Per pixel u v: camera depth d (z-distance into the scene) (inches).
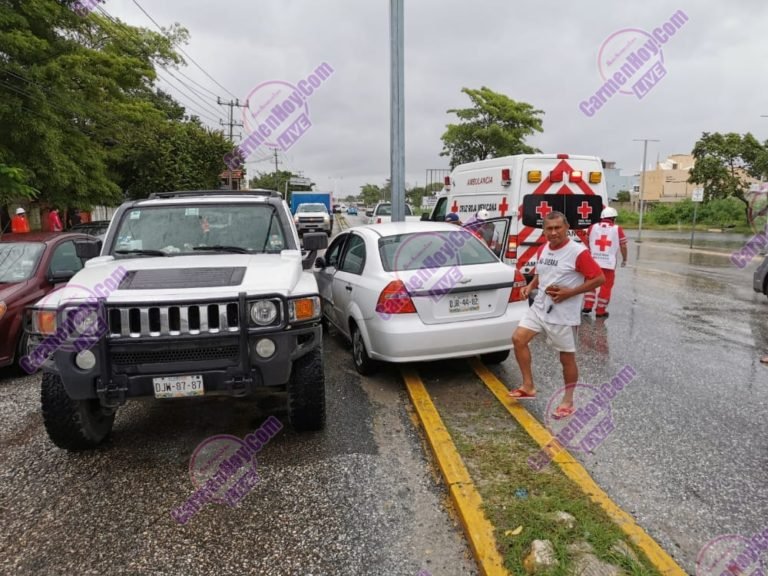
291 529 120.4
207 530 120.7
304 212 1154.0
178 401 195.8
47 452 158.7
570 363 170.2
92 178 621.6
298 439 164.2
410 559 109.8
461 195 397.7
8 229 633.6
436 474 142.6
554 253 165.8
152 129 903.1
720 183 1305.4
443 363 229.8
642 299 386.0
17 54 499.2
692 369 220.2
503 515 116.0
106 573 107.4
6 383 224.4
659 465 142.1
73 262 276.5
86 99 613.6
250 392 140.4
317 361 159.0
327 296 270.5
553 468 137.1
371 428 171.6
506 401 184.9
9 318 224.4
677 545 110.2
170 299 134.1
